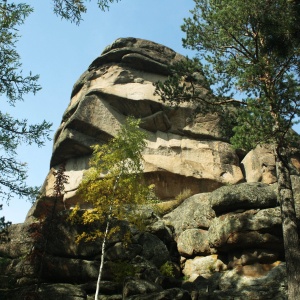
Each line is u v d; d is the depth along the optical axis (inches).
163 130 1246.3
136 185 690.8
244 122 629.9
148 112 1250.0
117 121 1228.5
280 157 650.8
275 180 1107.3
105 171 740.0
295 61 699.4
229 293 641.0
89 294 650.2
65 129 1218.6
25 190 588.4
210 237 757.9
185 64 764.6
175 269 768.9
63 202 1130.7
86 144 1189.7
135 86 1283.2
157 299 574.6
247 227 715.4
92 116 1211.2
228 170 1174.3
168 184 1138.0
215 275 713.6
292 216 620.4
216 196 774.5
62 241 713.6
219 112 780.6
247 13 697.0
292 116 627.2
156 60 1354.6
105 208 673.6
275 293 626.5
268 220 710.5
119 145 716.0
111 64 1370.6
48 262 690.8
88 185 695.7
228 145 1232.8
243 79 674.2
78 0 536.1
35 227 704.4
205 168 1165.7
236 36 757.9
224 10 708.0
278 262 700.7
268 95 637.3
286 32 660.7
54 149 1229.7
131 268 657.6
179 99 764.6
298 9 662.5
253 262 701.9
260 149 1194.6
